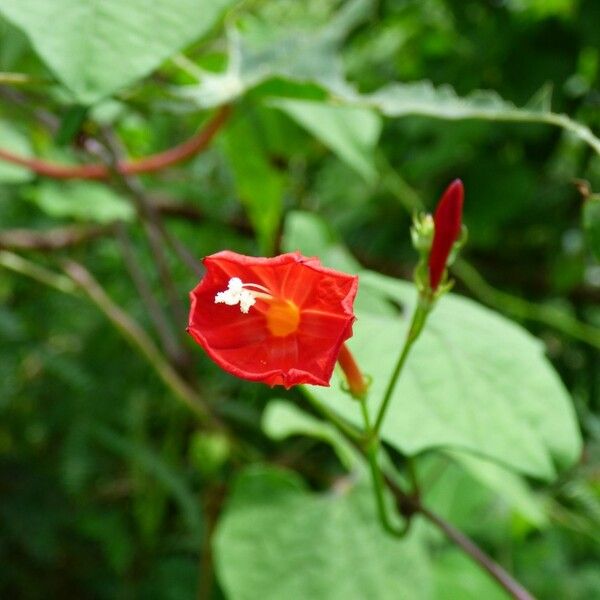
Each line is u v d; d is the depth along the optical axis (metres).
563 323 0.40
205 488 0.39
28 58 0.30
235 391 0.45
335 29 0.26
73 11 0.20
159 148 0.44
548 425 0.24
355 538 0.28
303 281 0.20
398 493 0.25
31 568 0.41
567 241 0.42
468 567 0.32
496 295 0.39
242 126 0.32
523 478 0.31
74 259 0.42
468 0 0.42
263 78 0.25
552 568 0.40
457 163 0.42
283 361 0.20
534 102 0.24
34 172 0.29
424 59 0.45
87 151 0.28
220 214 0.44
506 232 0.44
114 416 0.43
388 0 0.43
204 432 0.34
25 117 0.30
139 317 0.45
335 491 0.29
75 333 0.46
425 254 0.22
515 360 0.25
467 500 0.35
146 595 0.41
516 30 0.41
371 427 0.23
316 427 0.30
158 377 0.43
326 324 0.20
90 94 0.20
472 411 0.23
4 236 0.33
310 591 0.27
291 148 0.33
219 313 0.20
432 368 0.24
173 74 0.27
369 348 0.24
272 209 0.34
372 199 0.45
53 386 0.44
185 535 0.43
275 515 0.28
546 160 0.42
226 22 0.26
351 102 0.25
